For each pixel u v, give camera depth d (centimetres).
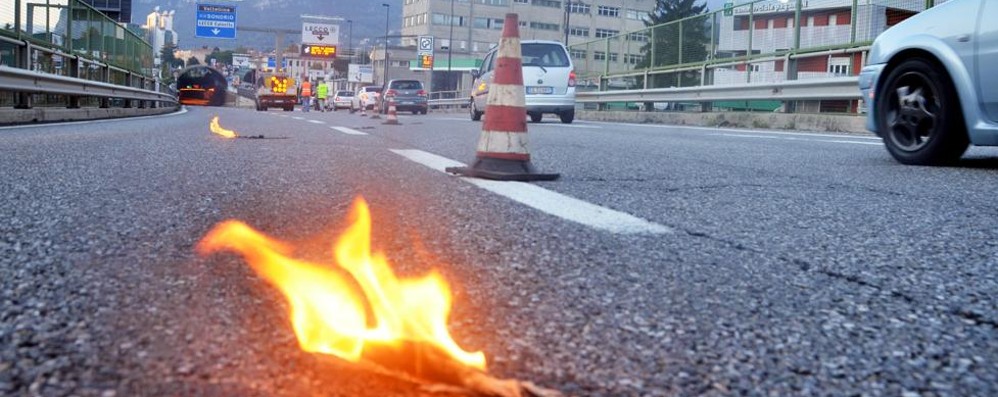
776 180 504
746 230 325
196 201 379
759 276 246
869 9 1514
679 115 1897
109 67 1884
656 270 250
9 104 1266
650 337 183
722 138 1015
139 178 468
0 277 220
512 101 493
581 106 2698
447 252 270
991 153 728
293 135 946
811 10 1650
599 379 156
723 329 190
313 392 140
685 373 161
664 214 361
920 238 316
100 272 229
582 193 427
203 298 202
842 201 414
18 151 636
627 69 2439
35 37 1354
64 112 1386
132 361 156
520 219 339
